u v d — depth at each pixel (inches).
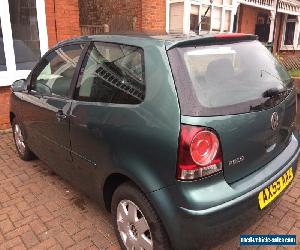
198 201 75.7
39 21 225.5
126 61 94.5
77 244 107.2
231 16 454.9
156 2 341.7
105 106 96.1
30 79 147.6
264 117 88.2
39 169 162.2
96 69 105.4
